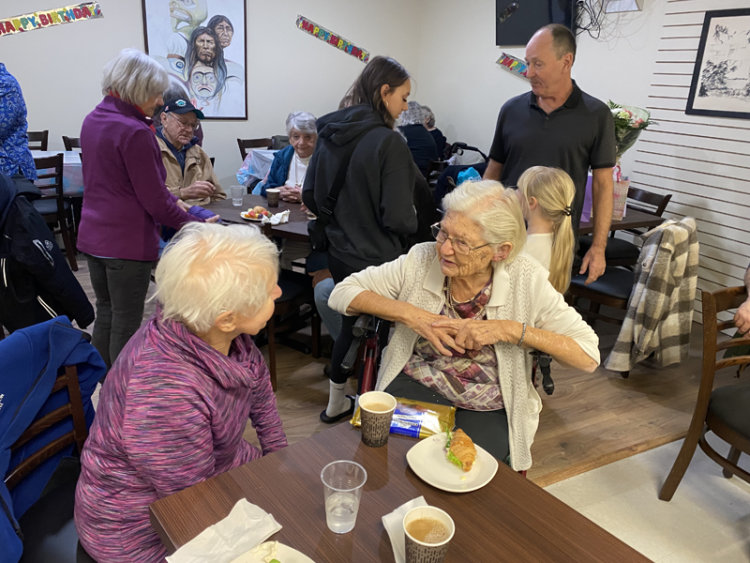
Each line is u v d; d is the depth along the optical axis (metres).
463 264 1.32
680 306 2.58
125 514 1.03
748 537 1.79
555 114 2.34
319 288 2.21
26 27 4.03
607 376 2.82
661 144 3.67
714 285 3.47
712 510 1.91
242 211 2.78
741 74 3.15
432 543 0.76
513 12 4.64
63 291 1.94
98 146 1.97
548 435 2.27
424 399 1.48
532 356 1.48
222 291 0.93
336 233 1.96
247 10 4.88
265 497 0.95
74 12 4.17
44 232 1.88
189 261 0.94
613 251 3.22
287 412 2.33
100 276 2.21
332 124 1.86
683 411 2.52
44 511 1.17
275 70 5.21
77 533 1.11
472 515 0.93
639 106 3.80
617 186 2.98
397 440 1.14
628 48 3.82
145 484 1.03
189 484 0.99
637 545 1.73
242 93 5.09
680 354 2.65
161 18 4.52
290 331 2.90
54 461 1.27
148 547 1.07
